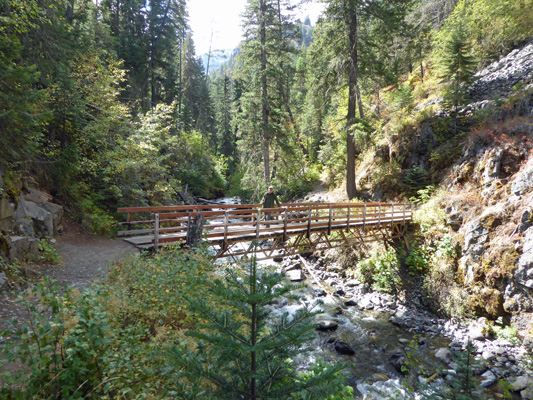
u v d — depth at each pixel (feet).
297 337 7.55
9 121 22.90
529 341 29.99
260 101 71.51
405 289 43.60
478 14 73.77
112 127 45.21
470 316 35.91
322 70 70.59
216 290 8.20
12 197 26.23
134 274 18.85
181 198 77.66
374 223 45.14
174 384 9.43
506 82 60.64
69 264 24.68
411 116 67.41
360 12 61.72
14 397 8.63
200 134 116.47
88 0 75.31
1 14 26.30
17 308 16.40
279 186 89.81
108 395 10.23
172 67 122.62
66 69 38.99
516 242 34.45
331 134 86.63
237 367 8.34
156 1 105.09
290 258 58.39
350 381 26.13
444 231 45.11
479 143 49.75
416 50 90.48
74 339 9.50
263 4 70.18
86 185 40.22
